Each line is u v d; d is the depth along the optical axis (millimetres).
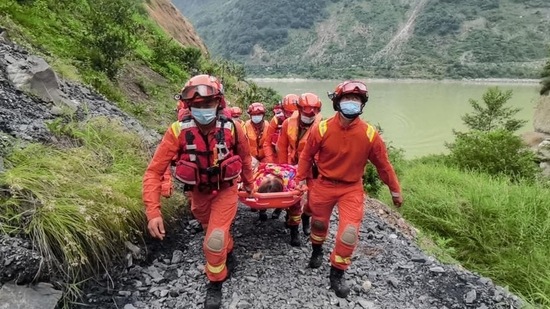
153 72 14812
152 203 3529
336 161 3941
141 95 11719
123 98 9812
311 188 4285
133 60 14281
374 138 3873
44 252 3488
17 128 4938
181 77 16562
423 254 5266
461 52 177375
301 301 3904
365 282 4312
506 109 33094
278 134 5820
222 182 3709
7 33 7848
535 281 5773
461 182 10039
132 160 5453
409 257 5059
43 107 5891
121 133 5934
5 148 4336
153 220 3500
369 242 5348
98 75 10008
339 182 4023
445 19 195875
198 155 3543
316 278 4297
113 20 16719
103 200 4160
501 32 184500
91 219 3881
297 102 5129
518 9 196125
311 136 4020
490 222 7672
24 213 3629
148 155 6027
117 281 3980
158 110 11078
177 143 3564
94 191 4145
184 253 4637
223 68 24719
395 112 90250
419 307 4066
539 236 7000
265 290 4027
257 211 6000
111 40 10852
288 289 4070
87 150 4969
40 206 3705
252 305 3809
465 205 8195
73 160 4535
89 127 5535
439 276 4629
